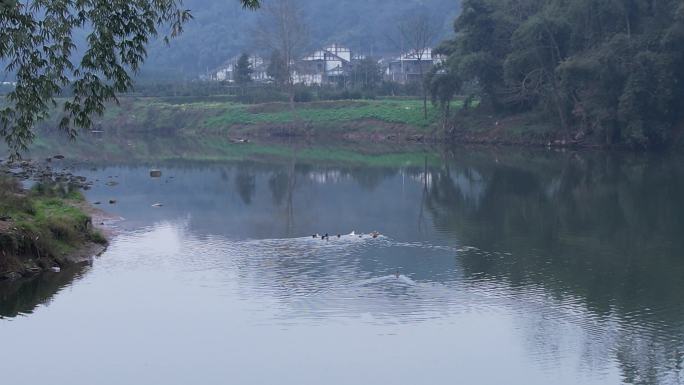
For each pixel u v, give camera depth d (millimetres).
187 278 25266
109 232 32531
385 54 158500
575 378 17766
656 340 19922
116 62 17531
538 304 22672
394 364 18438
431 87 78062
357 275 25562
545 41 68688
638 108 61812
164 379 17641
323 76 129750
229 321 21156
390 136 83625
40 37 17141
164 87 114312
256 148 76500
